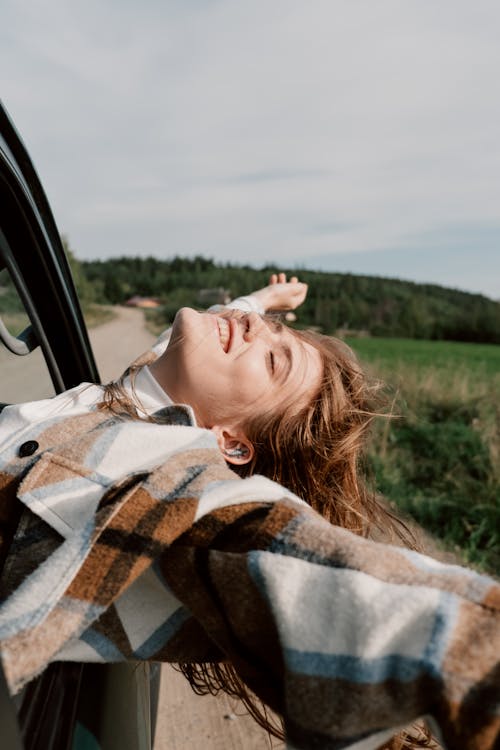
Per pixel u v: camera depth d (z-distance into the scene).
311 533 1.11
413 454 5.45
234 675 1.54
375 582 1.01
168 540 1.15
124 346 14.73
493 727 0.87
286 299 2.79
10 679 0.95
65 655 1.12
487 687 0.89
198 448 1.38
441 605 0.97
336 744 0.94
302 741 0.95
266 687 1.11
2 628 1.02
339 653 0.98
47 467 1.33
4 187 1.53
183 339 1.75
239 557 1.11
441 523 4.20
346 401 1.95
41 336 1.95
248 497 1.21
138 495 1.20
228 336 1.84
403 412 6.18
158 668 1.90
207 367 1.75
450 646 0.93
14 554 1.23
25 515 1.28
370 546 1.09
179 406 1.62
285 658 1.00
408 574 1.04
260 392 1.79
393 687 0.94
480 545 3.95
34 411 1.62
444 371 11.66
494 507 4.22
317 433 1.88
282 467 1.85
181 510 1.17
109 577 1.12
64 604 1.09
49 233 1.77
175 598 1.22
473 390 7.86
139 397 1.72
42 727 0.96
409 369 12.32
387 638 0.96
